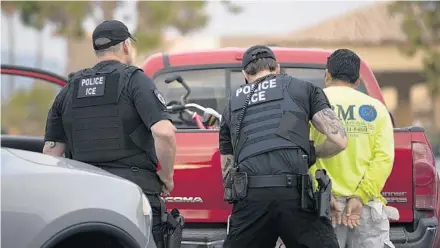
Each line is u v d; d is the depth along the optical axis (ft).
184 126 36.19
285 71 36.65
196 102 37.09
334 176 27.66
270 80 26.58
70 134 27.02
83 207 22.67
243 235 25.93
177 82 36.91
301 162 25.39
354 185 27.50
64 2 122.93
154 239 26.73
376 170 27.32
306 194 25.18
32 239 21.66
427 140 31.12
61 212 22.24
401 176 30.68
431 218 30.73
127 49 27.40
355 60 28.43
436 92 144.87
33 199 21.99
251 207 25.41
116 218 23.36
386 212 27.94
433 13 134.21
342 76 28.32
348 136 27.53
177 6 131.34
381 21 131.34
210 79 37.04
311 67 36.73
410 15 133.69
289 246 26.32
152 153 26.81
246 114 26.30
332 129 25.76
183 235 30.53
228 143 27.40
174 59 36.88
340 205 27.53
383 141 27.53
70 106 26.86
